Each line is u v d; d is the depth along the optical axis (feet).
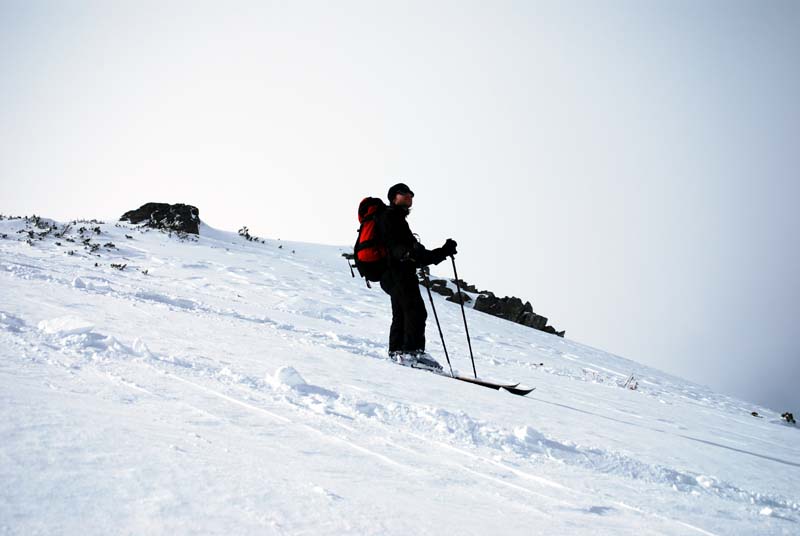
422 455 8.18
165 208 88.53
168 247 68.59
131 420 6.55
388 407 10.82
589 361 50.39
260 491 4.89
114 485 4.30
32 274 29.55
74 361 10.20
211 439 6.52
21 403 5.98
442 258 22.59
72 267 41.19
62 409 6.15
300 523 4.35
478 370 26.86
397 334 22.58
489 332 54.13
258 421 8.24
